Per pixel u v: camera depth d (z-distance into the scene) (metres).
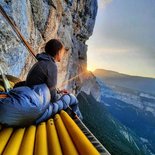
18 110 3.68
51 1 18.59
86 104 80.62
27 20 13.14
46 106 4.16
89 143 3.20
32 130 3.79
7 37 9.45
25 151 2.88
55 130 3.92
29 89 3.99
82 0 43.75
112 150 62.59
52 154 2.90
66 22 27.67
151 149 126.81
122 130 98.69
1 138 3.23
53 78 4.47
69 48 28.86
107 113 102.44
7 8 9.84
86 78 84.31
